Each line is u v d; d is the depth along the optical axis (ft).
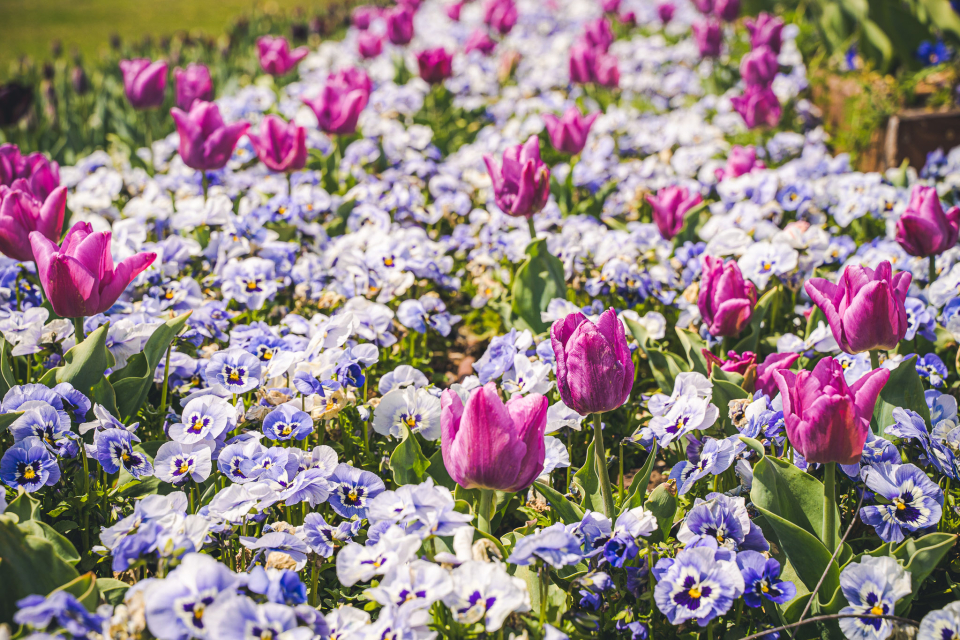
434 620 5.87
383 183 15.44
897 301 6.66
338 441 8.50
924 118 16.89
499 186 10.45
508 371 8.29
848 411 5.44
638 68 26.11
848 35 22.39
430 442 8.52
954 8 20.07
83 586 5.36
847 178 13.85
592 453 7.39
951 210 9.27
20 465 6.58
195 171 15.40
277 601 5.27
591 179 15.29
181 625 4.80
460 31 33.24
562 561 5.57
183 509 6.50
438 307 10.52
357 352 8.20
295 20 35.42
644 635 5.95
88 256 7.20
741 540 6.54
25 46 45.16
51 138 19.54
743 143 19.10
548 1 36.45
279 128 12.73
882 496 6.95
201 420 7.23
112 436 6.96
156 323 8.88
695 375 7.72
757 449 6.74
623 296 11.18
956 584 6.59
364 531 7.10
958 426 7.19
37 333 8.27
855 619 5.74
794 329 11.05
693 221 13.08
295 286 11.12
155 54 31.24
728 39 27.02
